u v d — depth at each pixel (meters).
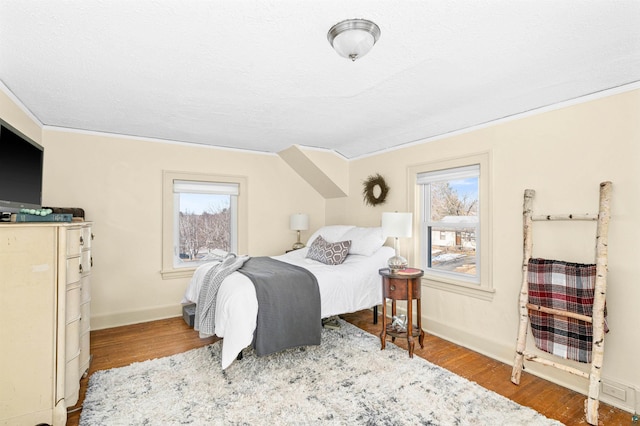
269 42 1.72
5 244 1.71
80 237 2.13
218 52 1.83
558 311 2.21
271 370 2.49
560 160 2.39
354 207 4.50
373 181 4.09
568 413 2.01
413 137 3.54
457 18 1.50
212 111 2.87
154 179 3.82
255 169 4.49
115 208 3.61
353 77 2.16
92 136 3.50
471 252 3.13
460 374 2.49
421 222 3.61
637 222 2.01
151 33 1.63
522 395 2.21
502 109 2.65
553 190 2.43
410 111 2.81
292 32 1.62
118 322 3.59
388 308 3.95
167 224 3.88
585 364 2.23
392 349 2.91
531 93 2.35
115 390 2.20
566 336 2.20
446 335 3.19
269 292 2.60
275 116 3.00
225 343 2.38
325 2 1.38
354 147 4.15
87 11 1.44
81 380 2.35
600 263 2.01
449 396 2.15
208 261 4.23
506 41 1.70
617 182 2.10
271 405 2.04
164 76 2.14
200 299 2.95
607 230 2.02
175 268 3.94
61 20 1.51
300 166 4.57
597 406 1.91
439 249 3.46
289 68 2.03
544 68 1.99
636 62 1.86
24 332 1.75
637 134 2.02
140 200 3.74
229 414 1.94
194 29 1.59
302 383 2.30
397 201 3.83
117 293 3.61
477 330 2.93
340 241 3.84
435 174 3.41
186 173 4.00
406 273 2.88
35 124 3.07
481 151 2.93
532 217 2.47
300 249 4.19
